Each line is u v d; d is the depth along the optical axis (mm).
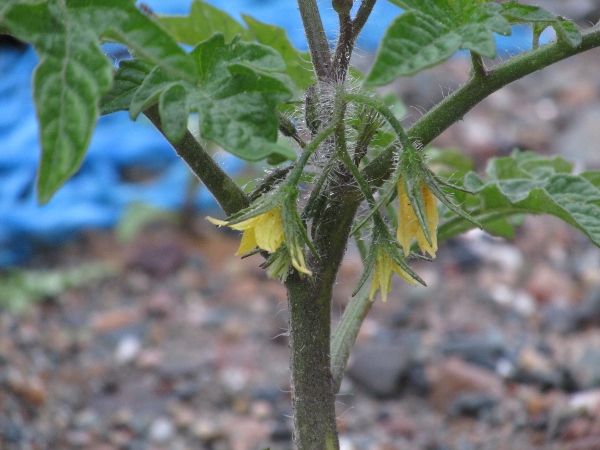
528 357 4234
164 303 5008
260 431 3883
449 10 1249
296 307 1731
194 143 1575
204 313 4957
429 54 1178
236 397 4164
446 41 1196
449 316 4848
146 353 4535
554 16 1372
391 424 3885
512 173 2314
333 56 1653
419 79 6977
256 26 2199
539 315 4848
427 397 4121
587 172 2301
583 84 7418
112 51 4859
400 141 1413
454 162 2721
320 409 1791
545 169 2367
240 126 1239
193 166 1592
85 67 1079
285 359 4523
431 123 1593
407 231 1439
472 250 5578
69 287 5137
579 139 6512
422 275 5320
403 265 1455
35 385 3861
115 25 1118
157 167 6078
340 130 1463
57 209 5527
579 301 4949
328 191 1638
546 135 6684
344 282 5027
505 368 4246
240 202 1628
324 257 1697
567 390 4012
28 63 6262
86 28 1114
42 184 1043
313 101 1632
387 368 4160
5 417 3572
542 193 1701
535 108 7137
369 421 3941
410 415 3984
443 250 5598
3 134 5832
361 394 4168
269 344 4672
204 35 2258
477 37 1200
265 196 1524
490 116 6973
